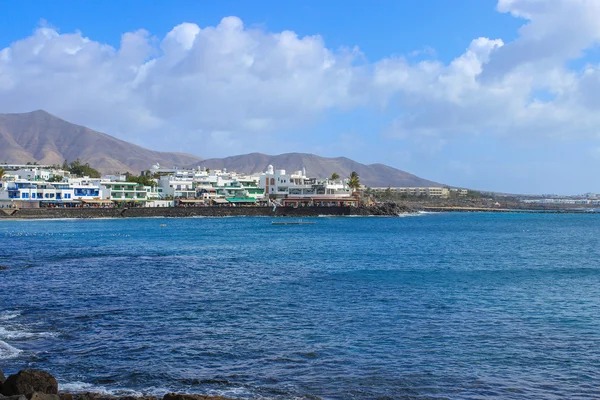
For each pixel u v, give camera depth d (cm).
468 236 11244
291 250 7925
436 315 3519
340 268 5847
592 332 3111
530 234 12194
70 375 2433
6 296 4172
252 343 2905
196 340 2956
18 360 2617
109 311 3656
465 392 2269
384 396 2225
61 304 3881
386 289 4466
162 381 2370
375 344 2888
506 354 2725
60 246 8456
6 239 9706
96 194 18275
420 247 8462
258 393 2247
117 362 2600
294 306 3803
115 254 7338
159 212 18125
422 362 2612
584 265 6206
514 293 4284
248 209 19550
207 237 10506
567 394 2252
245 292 4353
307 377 2420
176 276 5256
